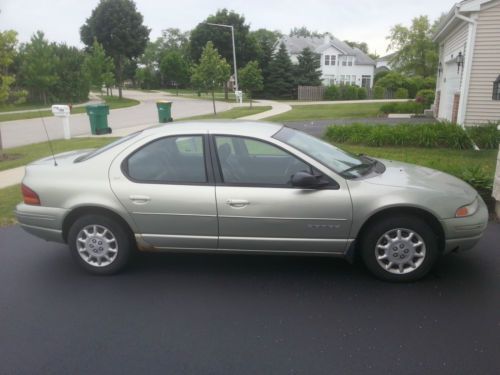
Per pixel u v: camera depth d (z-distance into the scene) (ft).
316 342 11.07
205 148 14.33
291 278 14.67
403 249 13.85
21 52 125.29
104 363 10.46
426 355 10.43
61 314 12.73
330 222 13.65
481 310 12.39
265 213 13.75
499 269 14.96
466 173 22.50
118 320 12.33
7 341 11.44
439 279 14.30
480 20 40.19
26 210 15.07
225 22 181.78
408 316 12.15
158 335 11.56
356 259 15.96
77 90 134.62
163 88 265.75
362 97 152.76
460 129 38.40
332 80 209.97
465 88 42.09
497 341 10.92
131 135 15.52
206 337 11.42
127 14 160.97
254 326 11.87
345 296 13.37
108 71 152.46
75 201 14.55
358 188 13.58
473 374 9.75
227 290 13.94
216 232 14.19
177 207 14.10
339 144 41.04
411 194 13.43
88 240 15.01
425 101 82.12
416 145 38.91
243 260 16.25
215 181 14.11
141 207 14.25
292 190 13.71
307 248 14.06
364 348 10.77
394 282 14.10
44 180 14.94
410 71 153.69
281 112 88.53
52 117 90.27
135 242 15.19
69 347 11.12
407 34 143.54
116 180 14.48
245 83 111.24
